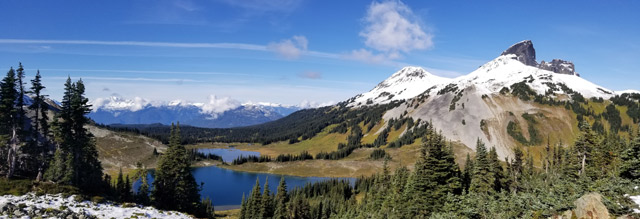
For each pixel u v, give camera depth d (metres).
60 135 57.34
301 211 79.00
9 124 54.03
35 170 59.31
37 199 43.72
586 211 26.41
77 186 55.00
